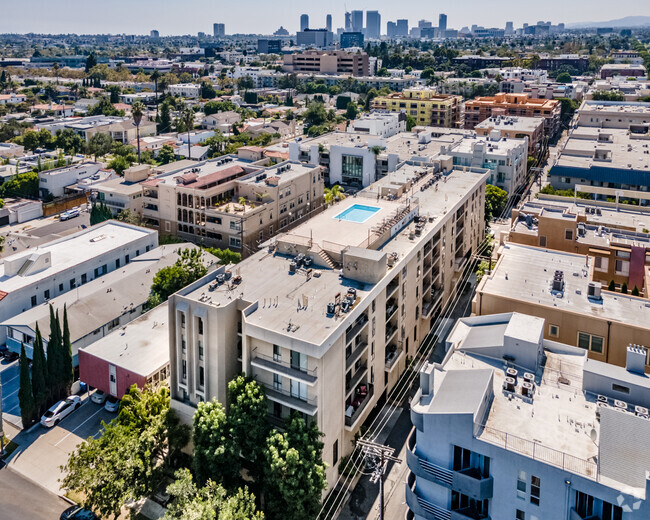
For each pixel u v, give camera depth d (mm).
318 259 80375
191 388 69562
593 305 73062
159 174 155875
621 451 47812
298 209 154125
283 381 64875
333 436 67062
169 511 59344
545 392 57406
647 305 73125
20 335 95750
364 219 95375
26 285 101812
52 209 175625
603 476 45844
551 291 76938
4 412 85312
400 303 84250
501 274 82625
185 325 68125
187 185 141500
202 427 62562
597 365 59000
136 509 68188
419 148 184625
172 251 123000
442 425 52062
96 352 85812
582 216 103062
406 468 73000
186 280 105688
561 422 52938
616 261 92312
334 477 68500
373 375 76875
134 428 68562
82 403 87188
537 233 96562
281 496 60188
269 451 59188
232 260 125375
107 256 117500
